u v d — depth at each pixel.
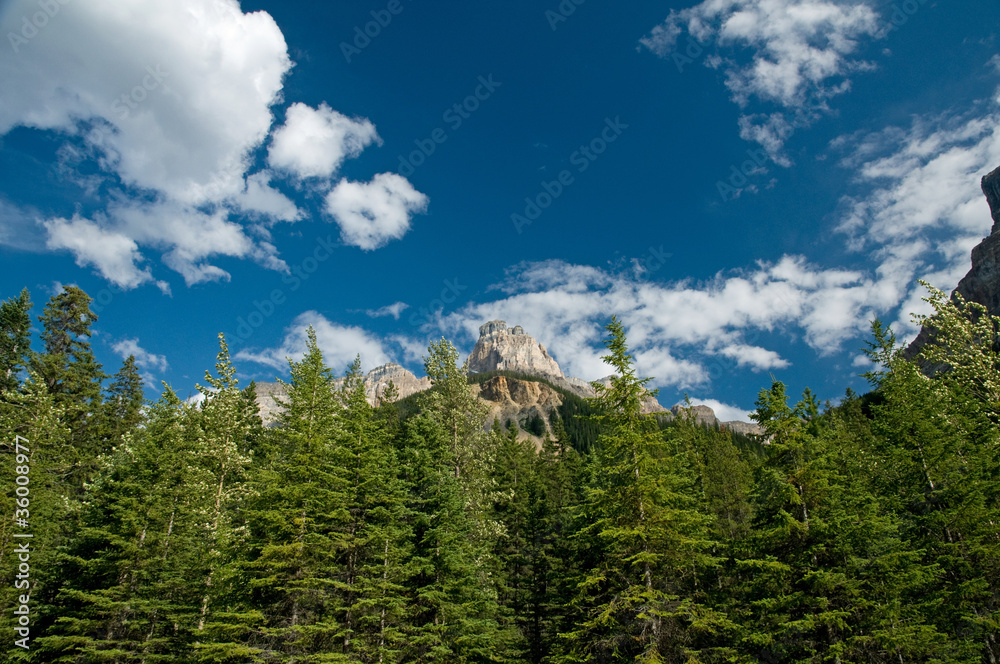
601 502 19.31
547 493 42.75
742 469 32.06
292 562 19.09
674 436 31.38
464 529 24.52
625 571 18.39
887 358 24.86
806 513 17.09
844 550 15.95
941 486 18.09
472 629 22.73
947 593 15.48
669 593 17.66
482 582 25.88
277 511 19.95
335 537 21.12
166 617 21.58
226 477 28.06
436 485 24.31
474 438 32.59
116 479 25.12
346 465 23.55
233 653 17.00
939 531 17.58
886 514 18.20
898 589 15.14
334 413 24.17
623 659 16.22
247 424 30.02
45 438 25.22
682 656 16.38
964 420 18.47
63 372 38.56
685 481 19.03
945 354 19.25
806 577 15.36
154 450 25.20
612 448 19.53
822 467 17.59
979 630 15.20
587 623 17.19
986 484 16.58
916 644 13.91
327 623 18.39
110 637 20.50
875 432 21.19
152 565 22.47
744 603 18.77
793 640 15.63
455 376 34.41
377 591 20.30
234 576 19.52
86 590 21.66
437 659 20.33
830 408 36.00
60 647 19.66
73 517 26.36
